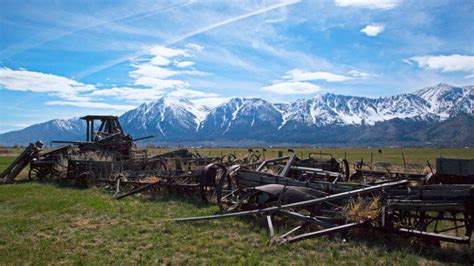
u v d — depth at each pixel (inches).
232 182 670.5
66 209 587.8
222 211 548.1
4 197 709.9
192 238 428.8
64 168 998.4
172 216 543.5
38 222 504.4
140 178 815.1
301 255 370.6
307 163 709.3
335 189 507.5
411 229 400.5
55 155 1051.9
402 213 435.5
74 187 868.6
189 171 766.5
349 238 419.8
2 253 371.9
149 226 486.3
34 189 829.8
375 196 462.9
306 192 508.1
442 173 602.5
